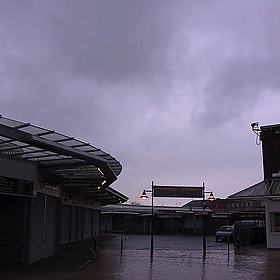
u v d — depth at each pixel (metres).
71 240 35.44
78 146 15.73
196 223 66.75
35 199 20.59
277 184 33.03
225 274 17.19
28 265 19.20
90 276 16.02
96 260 21.94
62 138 14.55
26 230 19.72
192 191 30.81
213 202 36.84
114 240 42.41
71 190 30.05
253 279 15.91
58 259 22.02
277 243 31.97
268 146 36.56
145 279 15.58
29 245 19.69
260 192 33.38
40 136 14.12
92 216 45.84
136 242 39.56
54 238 24.62
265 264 20.98
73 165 19.14
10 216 19.92
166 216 67.88
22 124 13.09
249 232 38.28
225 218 63.78
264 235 40.94
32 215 20.11
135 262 21.34
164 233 66.75
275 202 32.34
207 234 63.59
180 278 15.96
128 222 69.31
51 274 16.41
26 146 15.84
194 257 24.62
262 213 38.72
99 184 25.72
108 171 19.97
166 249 30.98
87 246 32.41
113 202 49.28
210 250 30.36
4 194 18.50
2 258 19.62
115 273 17.00
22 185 18.77
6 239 19.77
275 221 32.41
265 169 36.38
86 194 36.19
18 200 19.95
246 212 38.78
